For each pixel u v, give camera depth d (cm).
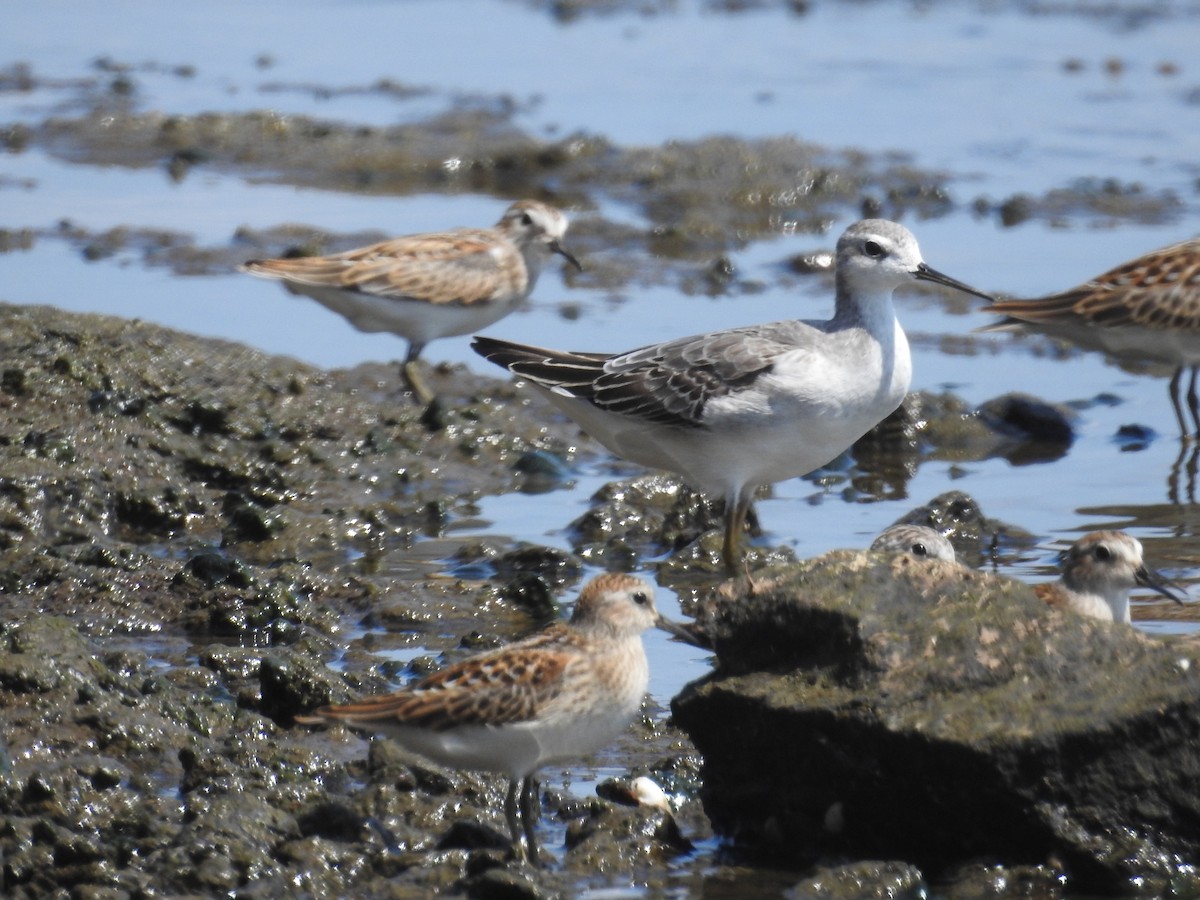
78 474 1540
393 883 947
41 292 2134
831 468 1753
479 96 3080
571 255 2016
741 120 2925
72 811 993
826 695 982
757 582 1038
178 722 1122
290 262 1884
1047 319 1820
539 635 1012
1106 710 938
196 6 3925
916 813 970
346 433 1727
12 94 3106
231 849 945
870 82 3175
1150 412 1891
